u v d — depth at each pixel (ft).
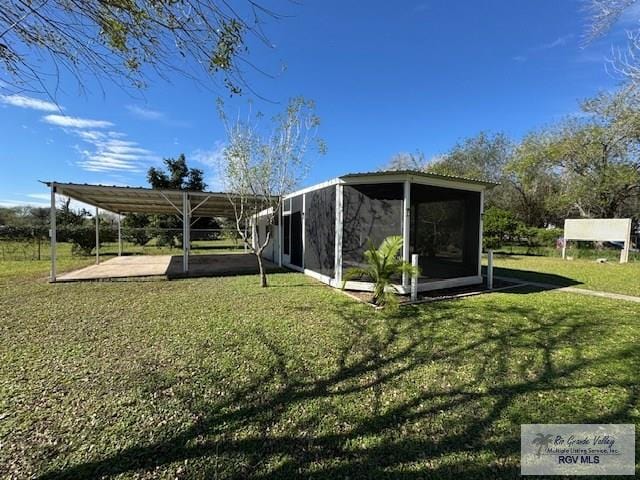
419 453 6.77
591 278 30.09
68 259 47.65
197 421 7.85
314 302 20.20
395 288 20.61
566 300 20.74
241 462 6.50
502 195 74.23
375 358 11.64
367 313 17.65
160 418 7.95
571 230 47.39
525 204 72.43
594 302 20.15
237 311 17.97
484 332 14.43
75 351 12.16
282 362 11.28
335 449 6.89
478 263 27.09
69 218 67.77
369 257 20.06
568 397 8.95
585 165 54.54
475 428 7.61
